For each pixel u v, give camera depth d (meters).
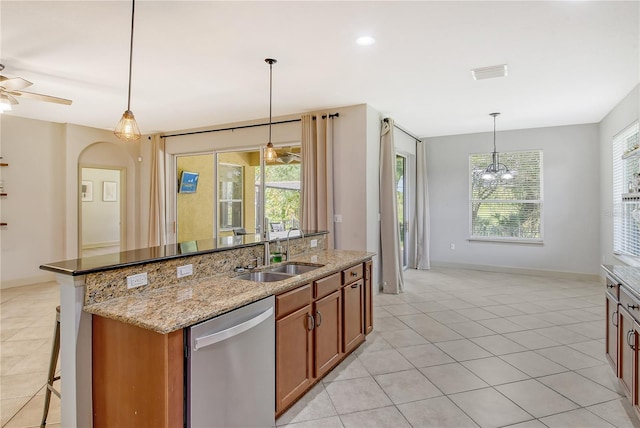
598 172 5.83
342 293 2.91
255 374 1.92
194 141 6.27
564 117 5.52
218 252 2.42
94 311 1.67
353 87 4.07
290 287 2.23
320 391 2.52
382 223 5.21
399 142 6.07
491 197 6.71
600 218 5.78
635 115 4.08
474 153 6.76
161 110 5.07
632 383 2.13
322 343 2.60
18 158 5.55
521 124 6.00
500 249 6.59
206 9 2.43
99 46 3.01
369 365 2.92
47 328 3.73
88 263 1.83
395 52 3.13
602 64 3.40
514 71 3.59
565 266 6.10
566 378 2.68
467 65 3.42
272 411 2.07
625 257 4.57
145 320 1.52
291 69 3.52
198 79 3.81
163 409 1.49
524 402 2.37
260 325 1.95
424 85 3.99
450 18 2.55
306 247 3.56
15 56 3.21
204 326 1.60
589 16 2.52
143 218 6.84
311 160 5.03
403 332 3.65
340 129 4.92
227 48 3.05
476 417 2.21
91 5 2.39
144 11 2.45
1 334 3.57
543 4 2.37
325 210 4.95
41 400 2.42
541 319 4.02
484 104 4.78
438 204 7.10
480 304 4.61
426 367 2.88
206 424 1.61
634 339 2.10
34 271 5.72
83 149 6.18
